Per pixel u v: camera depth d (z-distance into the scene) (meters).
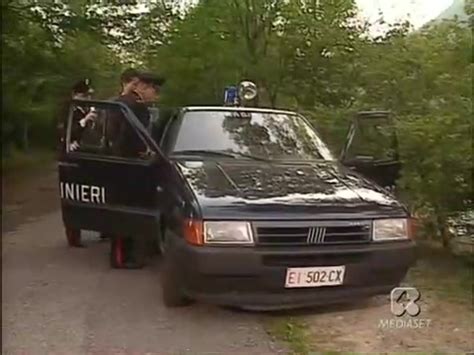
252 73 15.71
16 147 19.73
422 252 7.28
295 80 15.51
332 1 15.18
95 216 6.32
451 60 7.16
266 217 4.62
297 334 4.83
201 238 4.56
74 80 17.88
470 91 6.51
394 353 4.52
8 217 9.80
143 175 5.84
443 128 6.43
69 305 5.49
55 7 14.64
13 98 17.09
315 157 6.19
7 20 13.47
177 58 17.84
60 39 15.93
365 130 7.22
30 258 7.09
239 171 5.43
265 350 4.55
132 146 6.01
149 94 7.04
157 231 5.61
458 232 7.11
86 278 6.30
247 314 5.25
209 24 16.78
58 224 9.18
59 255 7.23
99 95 16.91
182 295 5.12
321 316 5.22
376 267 4.81
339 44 14.78
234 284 4.58
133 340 4.71
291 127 6.52
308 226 4.66
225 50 16.55
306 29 15.24
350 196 5.07
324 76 15.04
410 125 6.73
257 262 4.55
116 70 20.67
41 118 19.09
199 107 6.52
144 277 6.33
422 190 6.77
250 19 15.90
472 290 5.98
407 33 10.45
